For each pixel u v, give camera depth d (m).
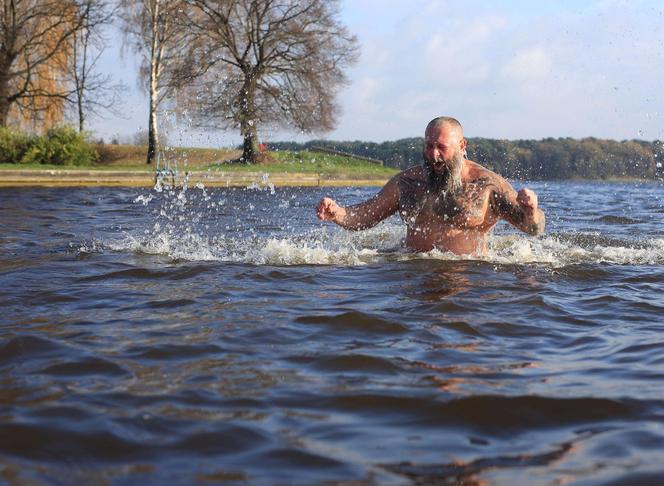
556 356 3.25
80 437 2.19
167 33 31.92
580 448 2.16
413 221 6.21
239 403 2.54
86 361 3.04
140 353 3.18
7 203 13.80
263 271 5.37
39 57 32.59
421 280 5.03
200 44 31.48
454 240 6.14
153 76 32.25
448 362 3.09
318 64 32.78
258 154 33.28
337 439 2.22
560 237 7.50
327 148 36.41
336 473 1.96
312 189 24.12
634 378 2.91
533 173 29.45
